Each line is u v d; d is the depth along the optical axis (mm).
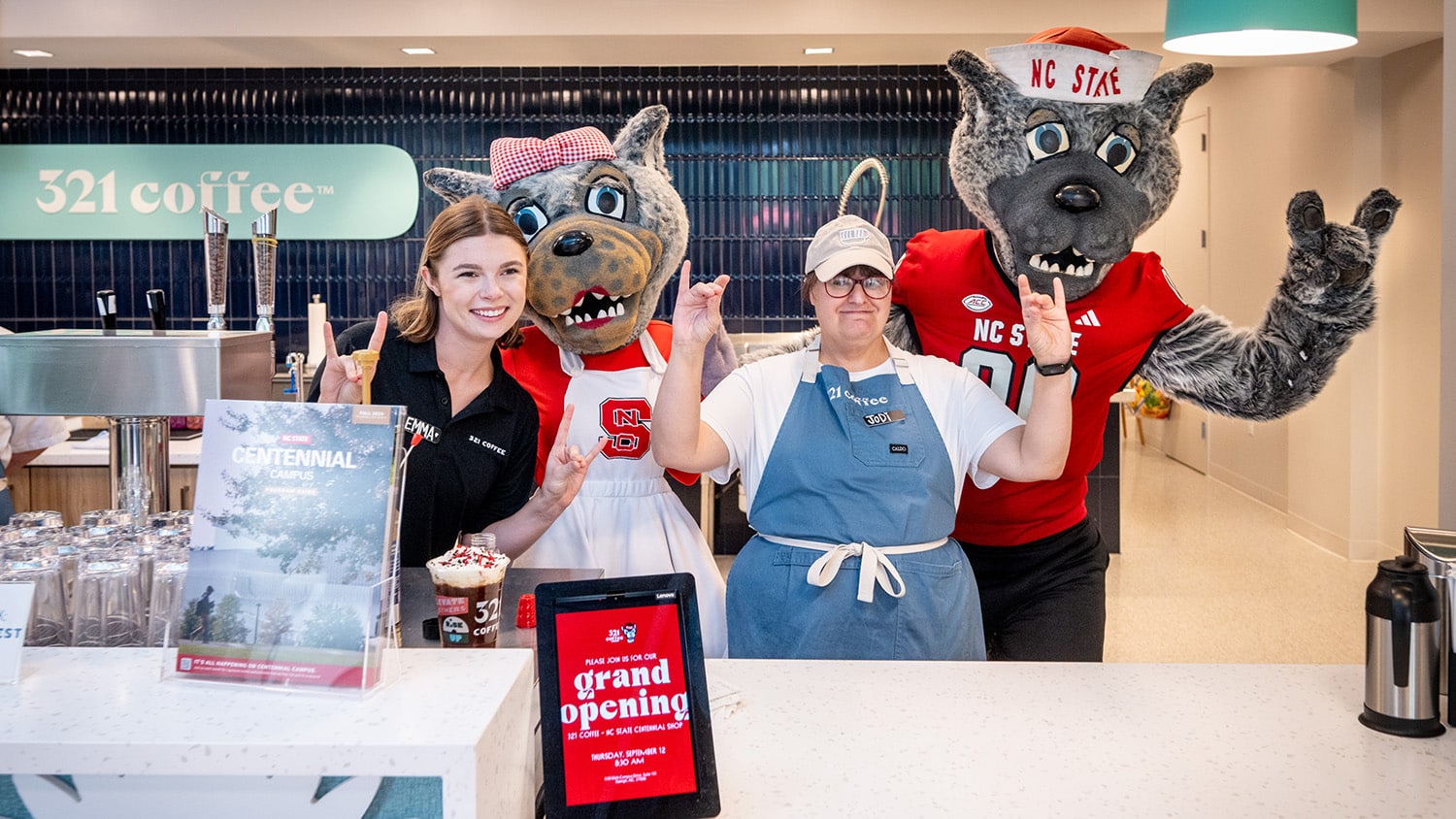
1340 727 1441
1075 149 2502
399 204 6293
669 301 6410
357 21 5246
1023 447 2016
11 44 5453
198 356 1593
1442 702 1469
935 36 5211
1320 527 6176
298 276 6363
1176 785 1280
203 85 6223
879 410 2053
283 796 1041
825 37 5238
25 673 1145
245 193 6273
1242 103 7289
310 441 1105
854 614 1998
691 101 6273
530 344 2664
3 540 1428
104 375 1594
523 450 2271
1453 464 1942
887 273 2045
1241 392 2654
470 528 2262
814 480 2020
